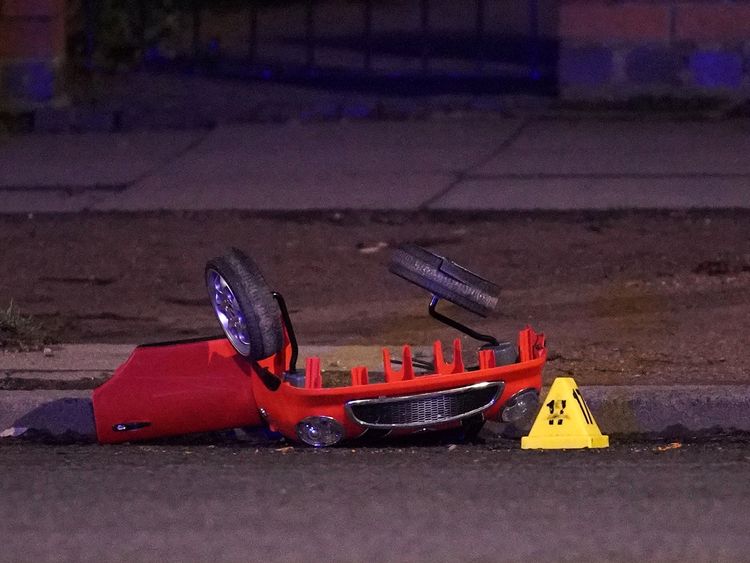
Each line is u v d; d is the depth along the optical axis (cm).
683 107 5325
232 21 7750
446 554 1894
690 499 2117
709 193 4372
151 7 6366
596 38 5366
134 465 2380
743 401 2738
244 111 5488
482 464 2347
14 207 4566
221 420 2564
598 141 4969
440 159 4856
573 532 1973
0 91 5547
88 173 4900
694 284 3659
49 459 2452
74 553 1925
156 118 5472
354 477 2259
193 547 1938
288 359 2558
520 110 5388
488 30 7356
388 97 5625
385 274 3878
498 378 2403
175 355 2572
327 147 5062
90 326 3531
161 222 4369
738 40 5288
